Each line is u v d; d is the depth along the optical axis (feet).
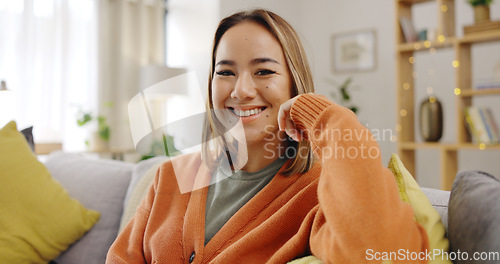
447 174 9.14
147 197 3.49
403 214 2.18
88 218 4.86
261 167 3.13
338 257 2.16
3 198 4.72
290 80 2.99
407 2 9.98
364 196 2.12
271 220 2.78
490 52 10.46
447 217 2.66
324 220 2.52
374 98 12.74
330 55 13.78
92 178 5.36
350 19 13.30
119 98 13.30
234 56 2.87
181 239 3.03
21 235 4.59
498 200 2.10
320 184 2.43
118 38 13.41
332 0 13.74
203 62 13.03
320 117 2.55
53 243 4.71
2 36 11.14
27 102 11.51
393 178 2.31
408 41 9.76
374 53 12.73
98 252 4.68
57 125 12.15
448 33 9.41
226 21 3.02
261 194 2.94
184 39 13.79
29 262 4.60
